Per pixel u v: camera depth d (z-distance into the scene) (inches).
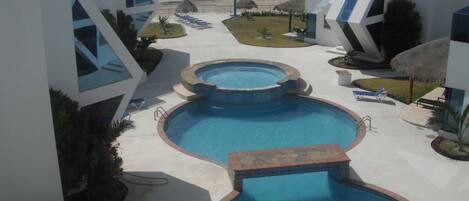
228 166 781.9
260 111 1143.6
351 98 1172.5
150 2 1614.2
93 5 674.2
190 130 1028.5
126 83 737.6
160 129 978.1
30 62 531.8
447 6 1434.5
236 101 1168.8
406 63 1017.5
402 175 784.3
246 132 1020.5
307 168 754.2
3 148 548.1
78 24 658.2
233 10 2603.3
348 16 1425.9
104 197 644.7
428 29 1461.6
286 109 1157.7
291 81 1224.8
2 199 564.4
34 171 567.2
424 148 882.8
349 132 1017.5
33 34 526.3
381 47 1498.5
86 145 608.4
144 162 826.8
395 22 1432.1
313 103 1175.6
